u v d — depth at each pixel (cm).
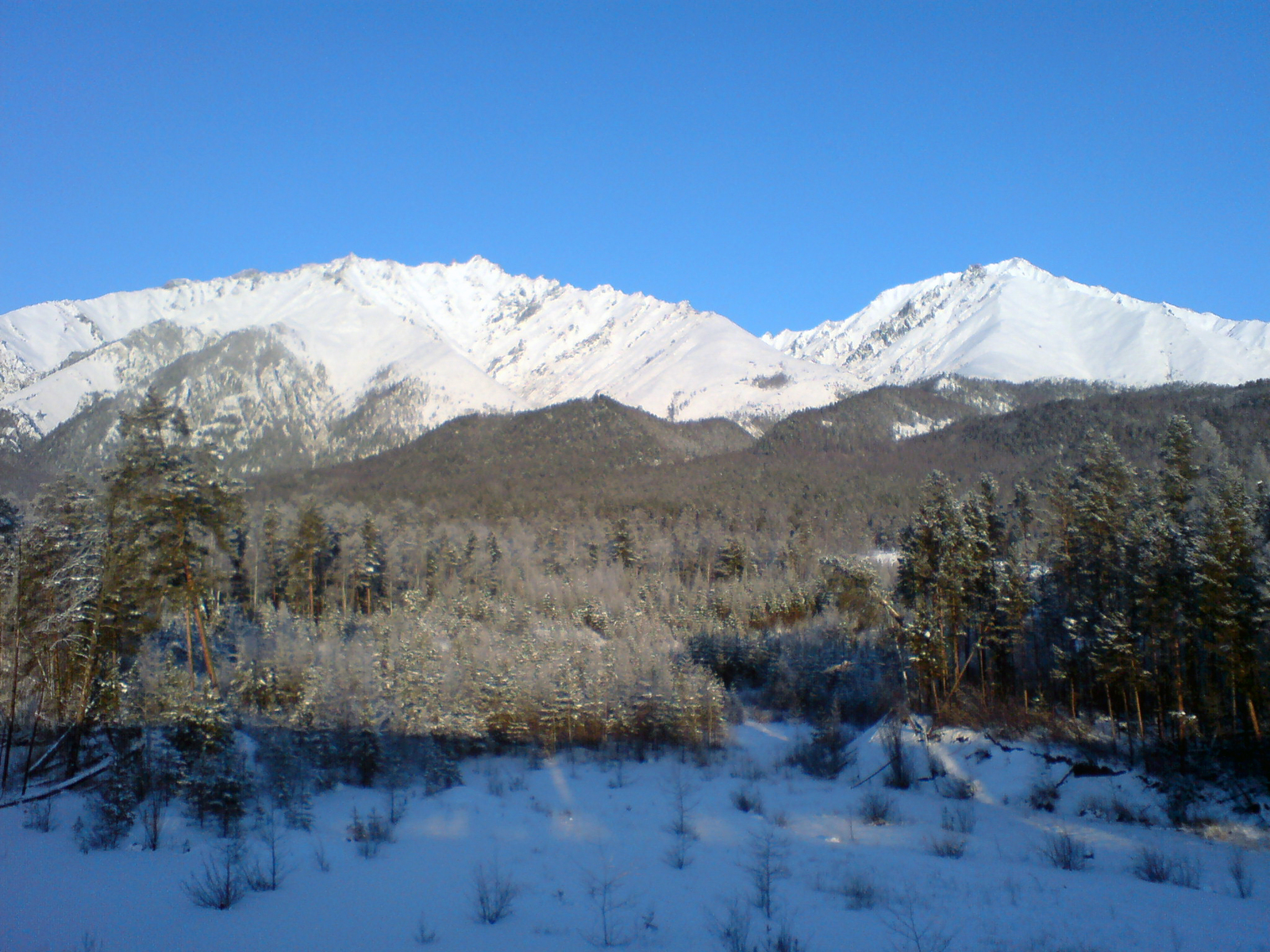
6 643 2816
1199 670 3859
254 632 6103
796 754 4200
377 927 1488
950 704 4197
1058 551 4906
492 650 5094
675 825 2612
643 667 4872
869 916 1631
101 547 3259
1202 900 1806
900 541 5419
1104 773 3262
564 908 1666
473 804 2986
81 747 2934
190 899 1620
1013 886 1898
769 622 7694
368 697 3650
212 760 2522
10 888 1611
